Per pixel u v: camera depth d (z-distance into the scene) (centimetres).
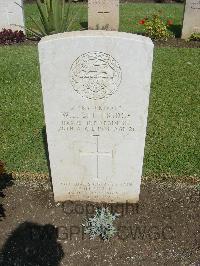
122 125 116
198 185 144
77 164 126
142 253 119
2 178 145
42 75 106
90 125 116
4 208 133
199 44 293
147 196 139
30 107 195
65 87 108
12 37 290
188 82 224
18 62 249
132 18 360
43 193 140
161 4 428
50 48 101
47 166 152
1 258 117
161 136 171
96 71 105
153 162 153
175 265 115
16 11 296
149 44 100
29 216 131
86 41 100
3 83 221
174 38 307
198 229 126
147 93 109
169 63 250
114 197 136
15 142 167
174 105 197
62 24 287
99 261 116
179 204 136
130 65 104
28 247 120
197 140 169
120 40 99
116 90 108
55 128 117
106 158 125
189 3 291
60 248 120
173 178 146
